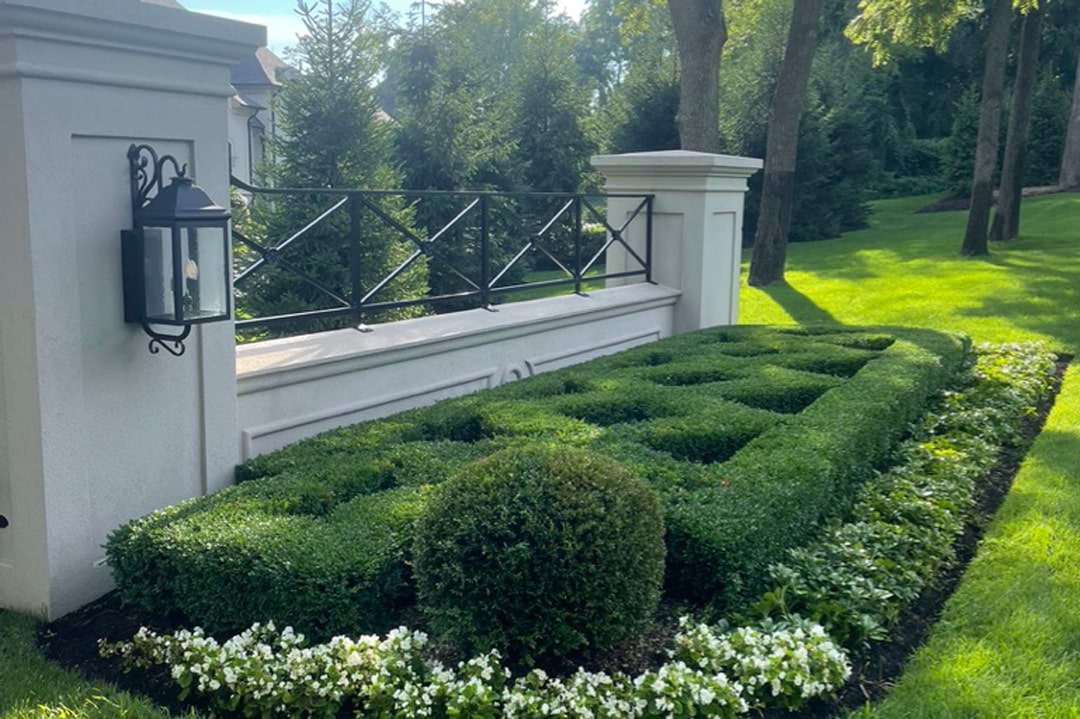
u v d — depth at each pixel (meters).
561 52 19.27
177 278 3.13
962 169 24.88
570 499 2.66
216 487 3.70
